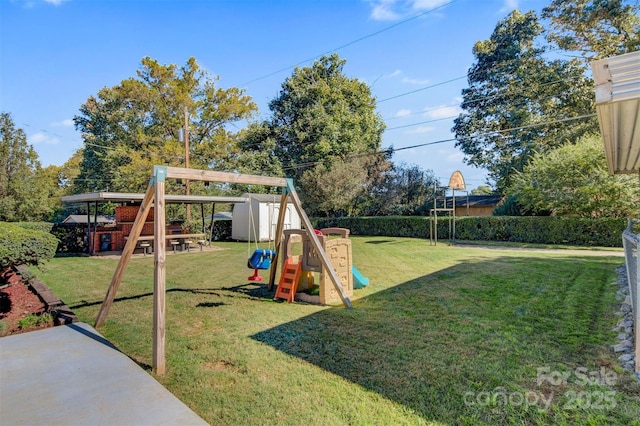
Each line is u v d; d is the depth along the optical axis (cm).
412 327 380
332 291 507
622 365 271
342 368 285
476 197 2380
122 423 213
